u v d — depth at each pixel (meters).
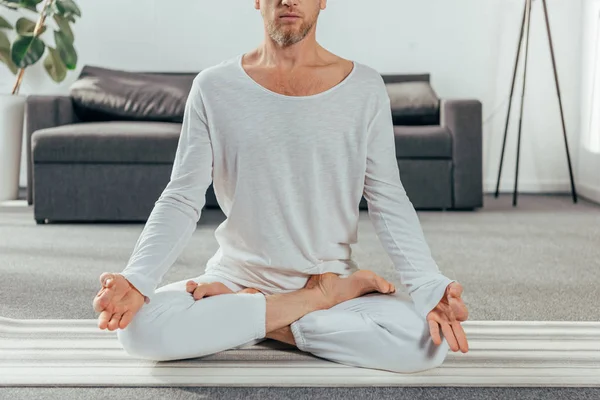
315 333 1.63
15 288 2.45
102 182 3.96
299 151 1.60
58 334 1.86
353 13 5.25
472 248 3.25
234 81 1.62
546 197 5.17
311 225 1.65
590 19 5.05
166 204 1.59
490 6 5.24
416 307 1.56
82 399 1.46
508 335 1.87
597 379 1.56
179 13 5.24
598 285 2.54
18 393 1.49
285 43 1.58
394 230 1.63
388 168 1.66
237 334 1.61
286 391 1.50
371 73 1.66
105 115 4.50
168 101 4.54
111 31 5.23
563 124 4.91
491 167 5.40
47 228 3.82
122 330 1.57
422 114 4.61
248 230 1.66
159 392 1.50
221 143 1.61
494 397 1.48
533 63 5.28
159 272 1.52
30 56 4.54
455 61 5.28
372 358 1.58
